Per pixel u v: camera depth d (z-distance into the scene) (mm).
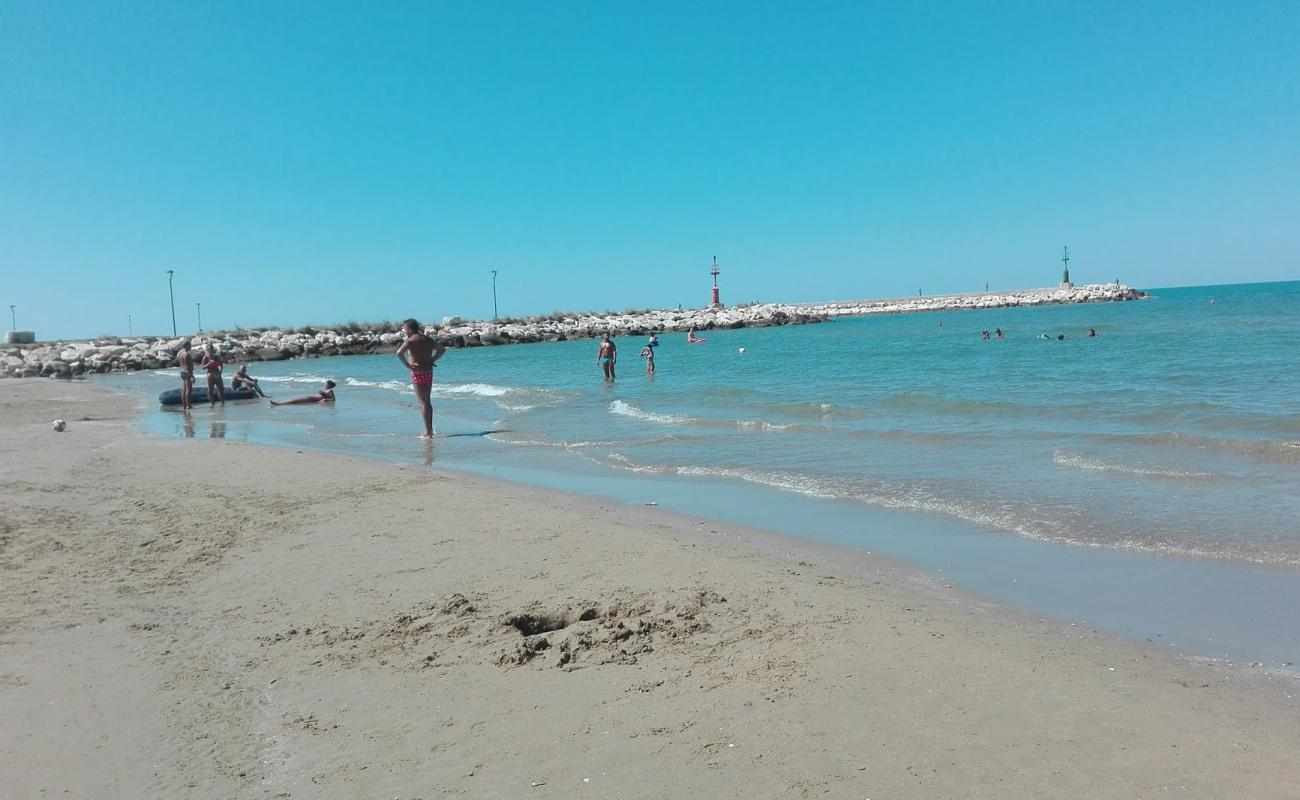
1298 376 20766
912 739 3744
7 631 5590
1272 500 8500
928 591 6156
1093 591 6078
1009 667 4586
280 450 14023
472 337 70062
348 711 4320
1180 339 37594
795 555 7219
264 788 3564
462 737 3963
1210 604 5734
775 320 90875
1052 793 3262
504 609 5809
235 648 5285
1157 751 3609
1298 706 4105
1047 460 11211
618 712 4148
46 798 3512
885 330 68562
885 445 13133
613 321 85562
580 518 8516
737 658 4797
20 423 20281
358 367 48906
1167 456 11070
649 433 15727
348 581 6645
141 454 13719
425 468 12164
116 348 57344
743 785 3391
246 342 63156
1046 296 112688
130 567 7164
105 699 4516
